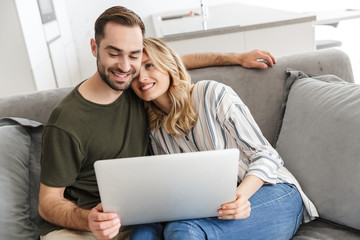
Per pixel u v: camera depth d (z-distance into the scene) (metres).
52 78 3.97
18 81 3.38
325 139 1.49
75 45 5.44
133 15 1.42
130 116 1.56
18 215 1.44
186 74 1.58
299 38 2.88
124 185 1.18
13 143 1.57
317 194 1.47
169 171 1.17
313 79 1.77
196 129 1.58
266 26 2.83
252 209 1.37
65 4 5.21
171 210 1.26
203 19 3.62
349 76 1.92
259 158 1.47
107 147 1.49
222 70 1.91
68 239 1.38
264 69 1.89
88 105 1.46
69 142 1.41
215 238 1.29
